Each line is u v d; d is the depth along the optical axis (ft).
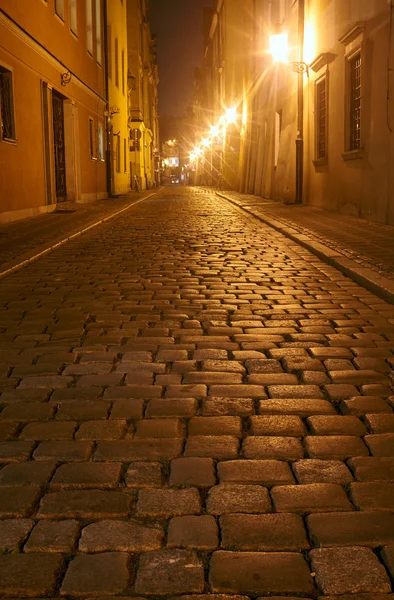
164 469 9.78
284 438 10.84
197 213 60.34
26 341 16.84
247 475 9.54
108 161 95.20
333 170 54.39
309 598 6.88
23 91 52.11
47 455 10.27
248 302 21.40
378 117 42.39
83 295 22.54
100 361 15.06
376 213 43.68
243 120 122.72
